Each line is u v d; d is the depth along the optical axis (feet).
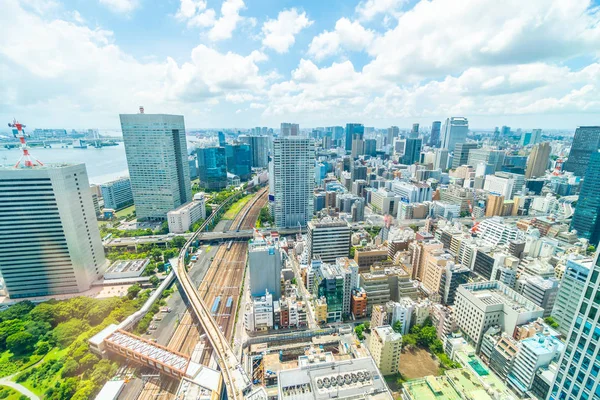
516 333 536.01
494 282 631.15
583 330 255.09
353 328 653.30
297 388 365.40
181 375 498.28
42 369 522.88
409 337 601.21
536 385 452.35
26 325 609.01
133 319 640.58
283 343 603.26
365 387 362.53
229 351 537.24
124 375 522.06
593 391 246.47
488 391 422.00
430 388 429.38
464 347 537.24
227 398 469.57
